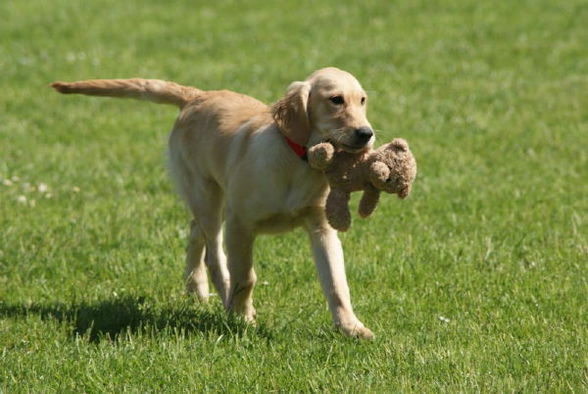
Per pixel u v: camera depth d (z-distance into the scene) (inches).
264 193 361.4
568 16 1191.6
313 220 368.8
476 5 1264.8
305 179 357.1
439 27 1173.1
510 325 356.5
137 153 716.0
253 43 1135.0
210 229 413.4
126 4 1355.8
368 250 459.8
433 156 673.0
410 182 336.5
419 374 306.3
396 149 336.2
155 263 448.8
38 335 351.6
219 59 1066.1
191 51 1106.7
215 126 402.9
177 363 318.3
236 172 369.7
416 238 479.5
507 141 721.0
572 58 1020.5
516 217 522.0
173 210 544.7
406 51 1072.2
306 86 357.4
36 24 1242.0
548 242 471.2
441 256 446.0
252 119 387.5
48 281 423.8
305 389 299.1
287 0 1344.7
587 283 405.1
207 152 402.3
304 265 438.3
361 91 361.4
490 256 448.8
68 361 321.7
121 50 1115.3
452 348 326.6
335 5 1305.4
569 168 636.1
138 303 390.9
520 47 1072.2
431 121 792.3
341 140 343.6
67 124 826.8
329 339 344.2
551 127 765.9
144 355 324.2
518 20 1185.4
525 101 863.1
